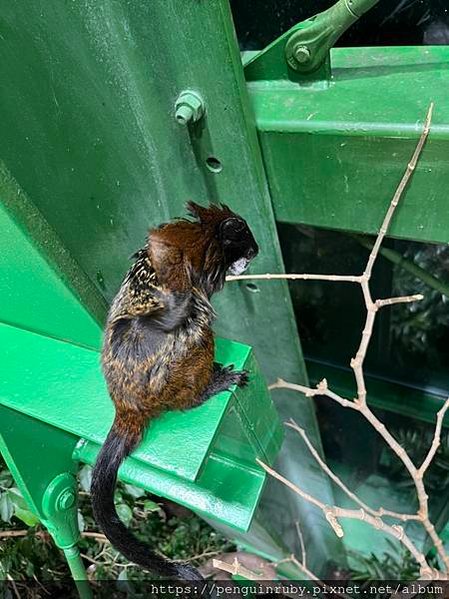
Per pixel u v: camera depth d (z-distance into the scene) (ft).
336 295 1.90
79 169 1.11
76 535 1.51
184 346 1.15
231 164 1.20
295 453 2.07
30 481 1.34
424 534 2.33
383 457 2.32
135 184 1.28
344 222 1.21
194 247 1.21
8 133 0.94
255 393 1.27
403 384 2.06
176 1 0.99
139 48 1.08
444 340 1.89
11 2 0.89
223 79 1.06
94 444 1.41
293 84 1.15
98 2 1.03
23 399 1.23
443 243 1.15
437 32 1.30
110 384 1.18
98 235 1.21
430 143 1.01
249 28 1.36
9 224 0.98
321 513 2.30
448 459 2.07
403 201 1.12
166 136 1.21
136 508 2.10
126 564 2.00
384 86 1.10
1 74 0.91
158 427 1.17
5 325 1.36
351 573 2.51
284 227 1.76
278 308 1.48
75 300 1.13
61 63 1.00
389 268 1.75
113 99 1.14
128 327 1.18
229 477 1.36
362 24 1.35
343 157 1.11
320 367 2.16
